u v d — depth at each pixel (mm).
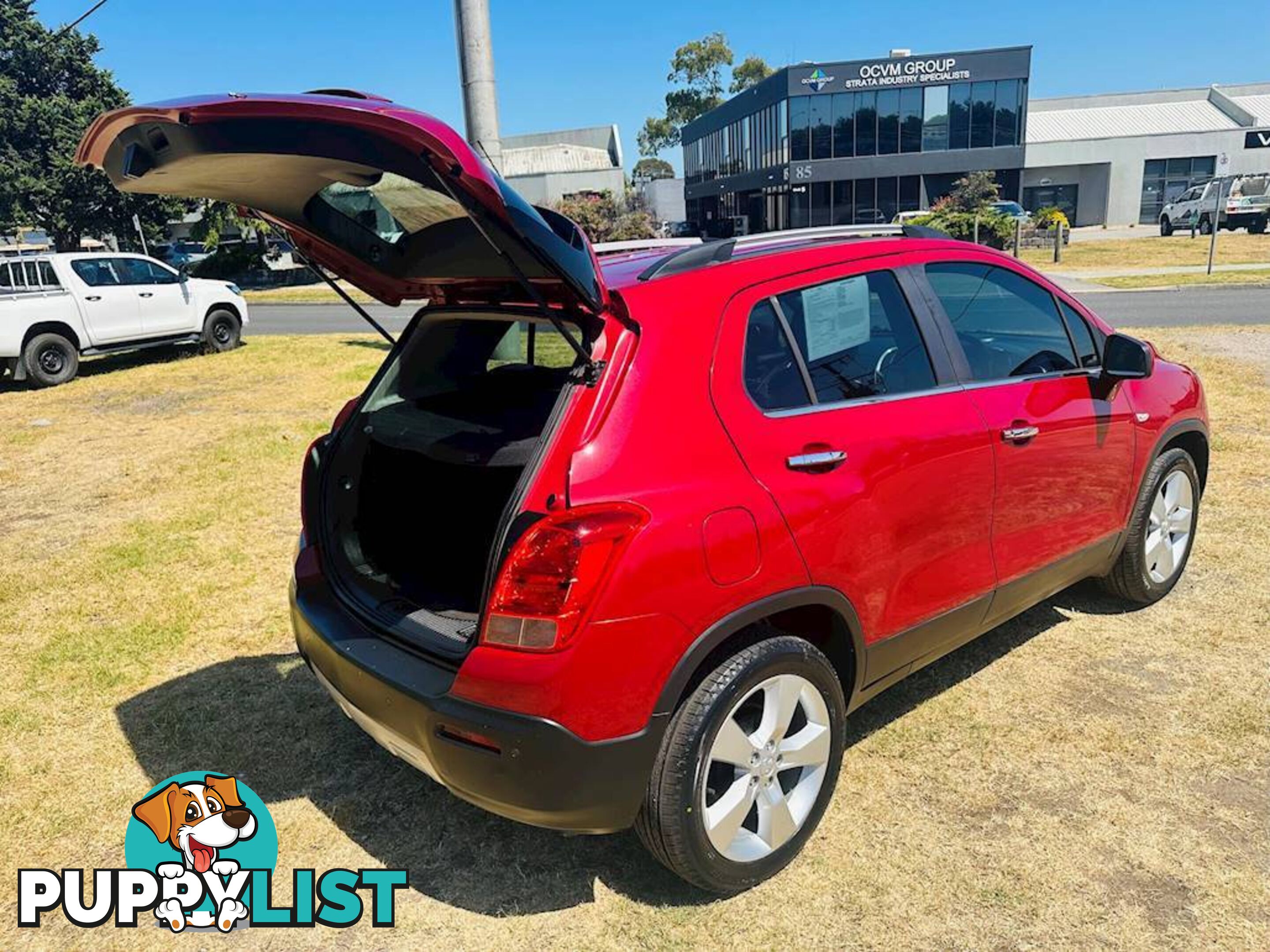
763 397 2639
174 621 4734
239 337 15430
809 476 2639
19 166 37688
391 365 3371
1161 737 3348
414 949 2568
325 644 2799
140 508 6625
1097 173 50688
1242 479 5992
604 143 64188
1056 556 3639
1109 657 3934
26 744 3635
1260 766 3156
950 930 2527
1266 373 9328
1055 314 3740
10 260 12945
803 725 2768
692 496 2379
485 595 2332
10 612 4883
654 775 2408
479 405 3229
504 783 2297
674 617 2328
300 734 3658
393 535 3221
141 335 13609
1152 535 4254
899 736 3420
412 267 2965
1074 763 3223
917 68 43406
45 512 6602
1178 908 2561
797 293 2824
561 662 2223
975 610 3307
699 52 70438
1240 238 32719
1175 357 10445
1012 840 2857
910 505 2916
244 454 8055
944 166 44594
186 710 3857
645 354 2436
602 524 2227
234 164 2314
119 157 2422
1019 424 3289
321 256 3051
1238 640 4020
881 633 2936
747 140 52656
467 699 2324
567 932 2594
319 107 2035
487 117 8602
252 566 5465
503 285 2850
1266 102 53656
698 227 61062
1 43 39594
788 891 2697
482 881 2818
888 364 3018
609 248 3592
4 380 13328
